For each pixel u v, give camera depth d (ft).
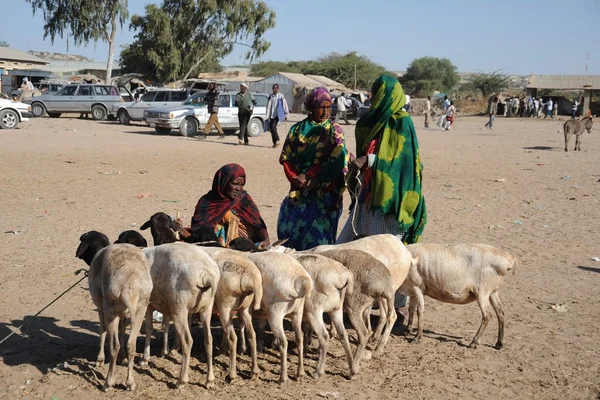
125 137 85.05
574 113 178.70
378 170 21.45
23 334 21.07
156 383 17.83
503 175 60.13
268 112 76.18
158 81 205.57
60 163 58.65
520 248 33.19
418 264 20.85
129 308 16.56
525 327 22.63
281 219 22.77
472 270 20.36
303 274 17.38
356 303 18.48
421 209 22.13
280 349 17.75
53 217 37.29
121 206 40.78
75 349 20.07
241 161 64.03
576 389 18.07
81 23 176.45
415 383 18.21
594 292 26.55
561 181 57.00
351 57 317.22
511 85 321.32
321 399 17.08
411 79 319.47
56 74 240.94
